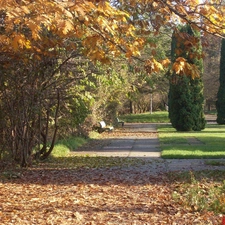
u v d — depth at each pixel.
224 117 36.47
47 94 12.67
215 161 13.50
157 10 8.09
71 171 11.73
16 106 11.98
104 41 7.12
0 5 4.72
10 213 6.97
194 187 8.38
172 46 24.75
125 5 8.14
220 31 7.25
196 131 29.33
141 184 9.70
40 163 13.42
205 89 45.53
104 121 32.44
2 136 12.16
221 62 36.12
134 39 7.55
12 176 10.54
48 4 4.94
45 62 11.57
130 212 7.12
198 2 7.33
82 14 5.04
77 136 22.50
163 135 26.11
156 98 52.69
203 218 6.63
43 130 14.21
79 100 14.97
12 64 10.99
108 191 8.93
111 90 25.64
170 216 6.82
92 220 6.60
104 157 15.35
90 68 13.02
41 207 7.45
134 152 17.20
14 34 5.72
